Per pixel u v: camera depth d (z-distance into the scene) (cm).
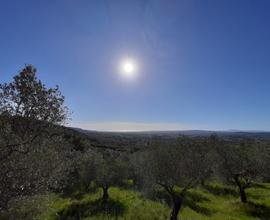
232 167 3722
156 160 2758
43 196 1215
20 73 1114
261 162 3756
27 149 1069
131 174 4772
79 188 4706
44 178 1161
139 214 3030
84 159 4356
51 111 1148
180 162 2727
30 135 1110
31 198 1145
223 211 3244
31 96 1116
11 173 1047
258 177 3766
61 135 1268
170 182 2714
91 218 2970
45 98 1140
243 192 3675
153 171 2756
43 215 1303
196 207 3366
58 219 2884
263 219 2917
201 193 4247
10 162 1052
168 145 2839
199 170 2730
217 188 4650
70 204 3562
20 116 1105
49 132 1180
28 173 1083
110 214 3086
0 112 1089
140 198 3747
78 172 4469
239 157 3734
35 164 1116
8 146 1044
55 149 1256
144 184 3322
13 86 1107
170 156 2748
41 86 1134
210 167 2877
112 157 4794
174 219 2634
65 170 1397
